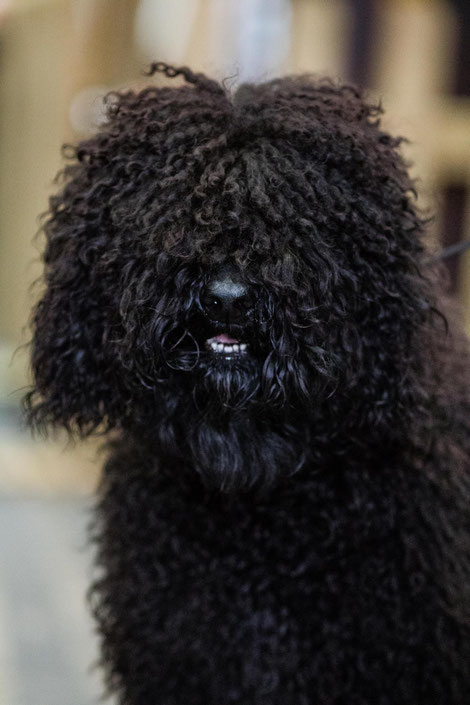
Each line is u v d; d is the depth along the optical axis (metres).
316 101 2.10
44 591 4.39
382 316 1.96
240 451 1.94
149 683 2.23
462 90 7.14
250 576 2.15
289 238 1.83
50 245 2.14
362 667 2.10
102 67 8.86
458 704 2.14
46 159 9.27
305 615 2.13
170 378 1.91
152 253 1.84
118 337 1.96
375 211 1.93
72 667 3.64
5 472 6.55
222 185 1.85
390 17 7.02
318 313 1.85
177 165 1.91
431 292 2.08
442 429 2.19
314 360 1.84
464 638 2.13
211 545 2.18
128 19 8.66
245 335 1.84
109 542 2.38
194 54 7.54
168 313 1.83
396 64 7.08
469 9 7.11
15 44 9.95
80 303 2.05
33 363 2.13
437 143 7.07
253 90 2.19
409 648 2.09
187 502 2.19
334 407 1.97
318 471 2.09
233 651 2.14
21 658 3.69
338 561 2.12
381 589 2.10
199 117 1.99
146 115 2.01
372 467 2.13
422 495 2.15
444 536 2.15
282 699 2.13
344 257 1.93
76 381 2.08
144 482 2.27
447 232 7.12
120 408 2.07
